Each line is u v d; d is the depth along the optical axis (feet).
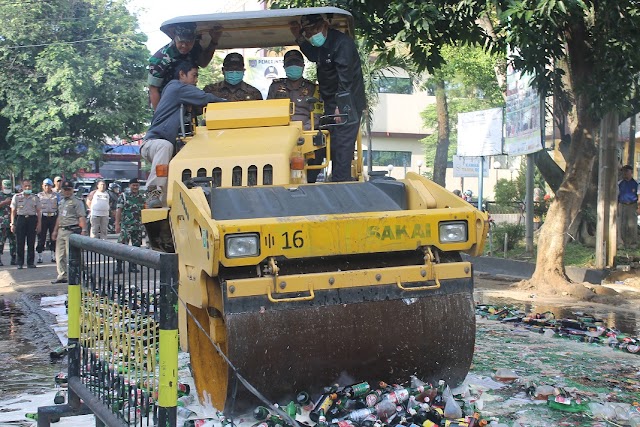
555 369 24.07
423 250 18.66
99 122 112.37
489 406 19.56
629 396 20.72
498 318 34.01
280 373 17.49
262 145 22.29
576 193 44.37
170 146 24.22
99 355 17.01
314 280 17.48
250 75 80.48
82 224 50.14
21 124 111.96
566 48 45.78
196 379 19.83
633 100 55.77
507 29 37.99
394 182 20.94
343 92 24.41
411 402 17.72
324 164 24.34
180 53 26.45
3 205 66.18
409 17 36.86
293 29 27.35
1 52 111.86
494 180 162.40
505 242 59.82
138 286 14.82
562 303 39.47
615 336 28.60
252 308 17.04
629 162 66.90
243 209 19.13
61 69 109.91
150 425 14.79
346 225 17.57
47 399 21.43
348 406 17.62
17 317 36.91
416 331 18.40
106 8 117.80
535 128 51.78
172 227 20.11
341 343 17.79
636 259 51.16
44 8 114.32
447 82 129.59
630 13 40.22
